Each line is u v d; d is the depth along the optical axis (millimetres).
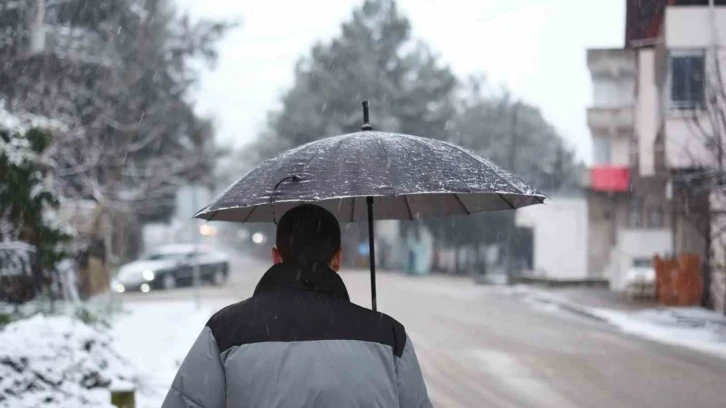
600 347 16281
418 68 56781
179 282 36062
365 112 4234
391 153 3752
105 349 9586
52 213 13008
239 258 91375
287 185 3553
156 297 29031
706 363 14312
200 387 2924
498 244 52031
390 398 2945
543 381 12148
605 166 37812
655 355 15258
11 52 18172
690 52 24500
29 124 11531
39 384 7816
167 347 13938
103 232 28312
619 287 33250
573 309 24781
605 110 37219
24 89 18984
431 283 38875
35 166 11297
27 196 11328
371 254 4527
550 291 33062
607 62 36906
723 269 22484
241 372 2896
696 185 21203
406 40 56969
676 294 23859
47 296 16266
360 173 3586
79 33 21406
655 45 26672
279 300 3053
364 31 56250
